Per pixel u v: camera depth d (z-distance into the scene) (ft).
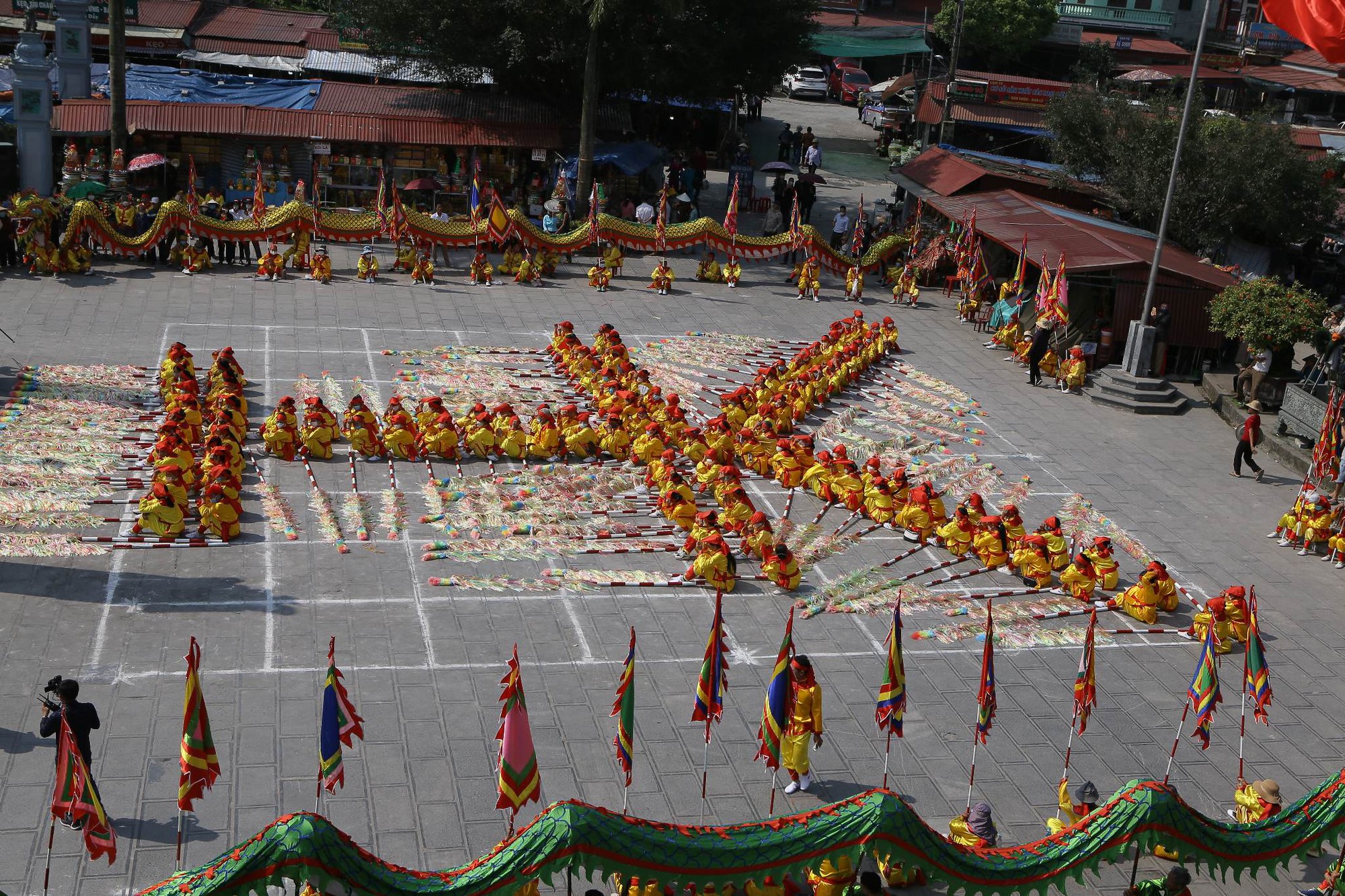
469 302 138.72
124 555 76.28
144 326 119.96
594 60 162.09
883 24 278.67
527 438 96.68
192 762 45.24
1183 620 79.56
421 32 172.45
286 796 55.83
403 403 105.09
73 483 84.84
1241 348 129.59
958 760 62.95
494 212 145.28
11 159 158.40
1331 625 80.33
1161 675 72.84
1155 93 178.19
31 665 63.93
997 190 165.68
